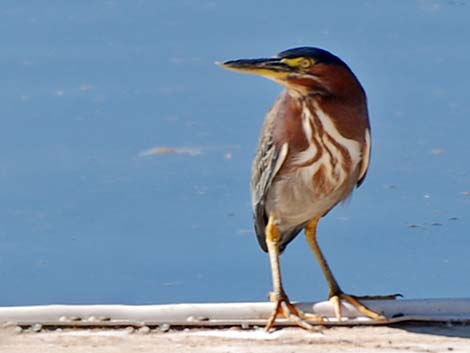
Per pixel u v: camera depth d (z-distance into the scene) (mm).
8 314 10219
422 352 9586
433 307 10477
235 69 10773
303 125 10859
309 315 10406
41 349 9656
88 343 9820
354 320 10375
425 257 14859
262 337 10031
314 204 11203
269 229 11289
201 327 10227
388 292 14328
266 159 11164
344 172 11078
